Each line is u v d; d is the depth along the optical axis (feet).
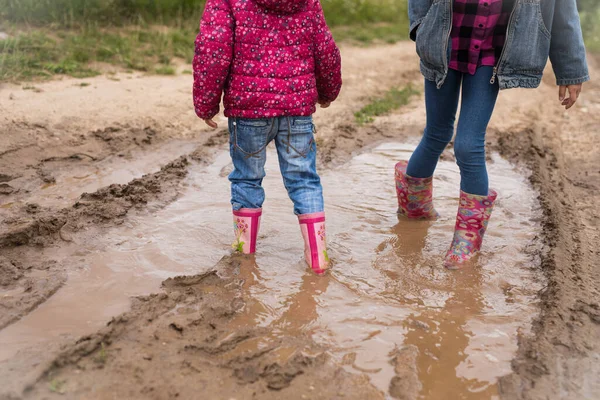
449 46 11.26
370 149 19.21
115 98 21.27
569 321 10.12
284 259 11.98
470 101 11.27
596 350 9.45
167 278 10.88
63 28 28.89
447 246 12.80
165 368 8.45
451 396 8.39
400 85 28.66
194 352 8.90
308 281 11.21
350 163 17.79
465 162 11.38
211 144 18.52
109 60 25.94
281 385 8.30
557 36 10.89
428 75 11.79
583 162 18.78
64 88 21.67
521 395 8.42
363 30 42.57
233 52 10.55
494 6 10.66
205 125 20.15
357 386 8.42
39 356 8.54
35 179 15.24
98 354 8.64
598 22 44.75
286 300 10.55
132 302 10.17
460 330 9.89
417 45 11.59
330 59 11.02
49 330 9.37
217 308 10.00
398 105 24.49
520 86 11.02
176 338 9.17
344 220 13.87
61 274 10.98
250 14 10.33
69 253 11.82
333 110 23.17
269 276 11.32
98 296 10.37
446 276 11.57
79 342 8.79
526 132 21.18
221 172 16.46
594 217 14.62
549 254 12.19
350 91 26.50
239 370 8.54
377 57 34.58
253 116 10.74
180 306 10.10
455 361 9.12
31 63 23.62
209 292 10.64
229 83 10.76
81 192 14.70
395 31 43.37
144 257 11.78
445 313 10.36
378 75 30.27
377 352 9.23
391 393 8.34
